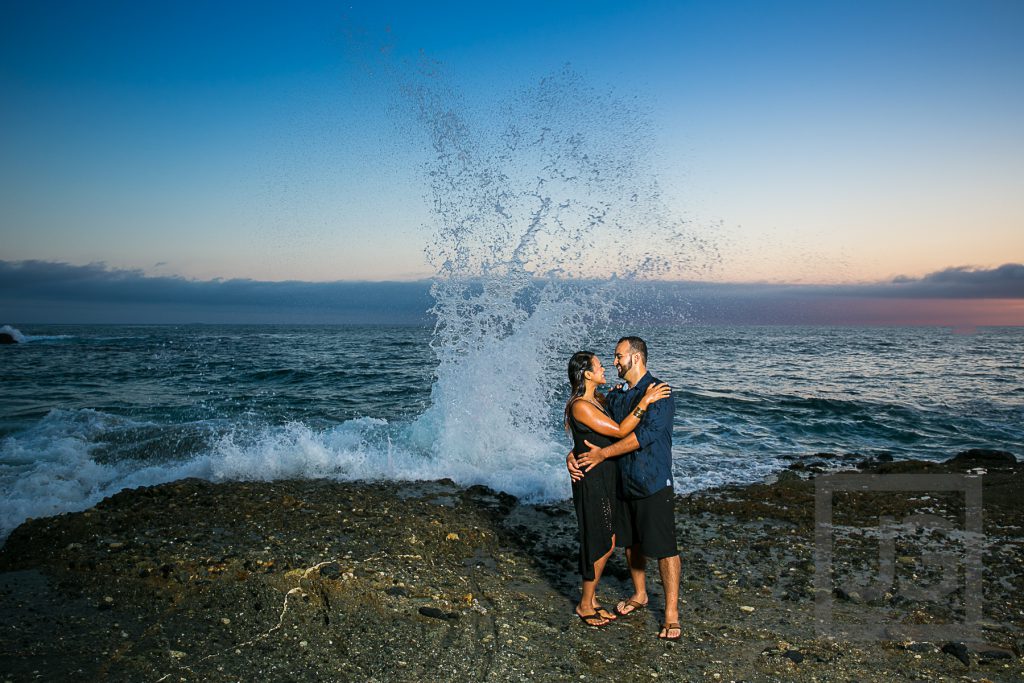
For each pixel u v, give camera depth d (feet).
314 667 11.45
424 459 27.58
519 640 12.76
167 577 14.57
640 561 14.12
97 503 20.89
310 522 17.88
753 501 23.12
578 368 13.89
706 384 63.41
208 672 11.11
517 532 19.62
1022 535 19.27
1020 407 48.93
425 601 14.10
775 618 13.96
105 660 11.41
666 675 11.51
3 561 16.10
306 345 148.15
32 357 100.42
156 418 39.75
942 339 262.47
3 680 10.61
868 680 11.36
